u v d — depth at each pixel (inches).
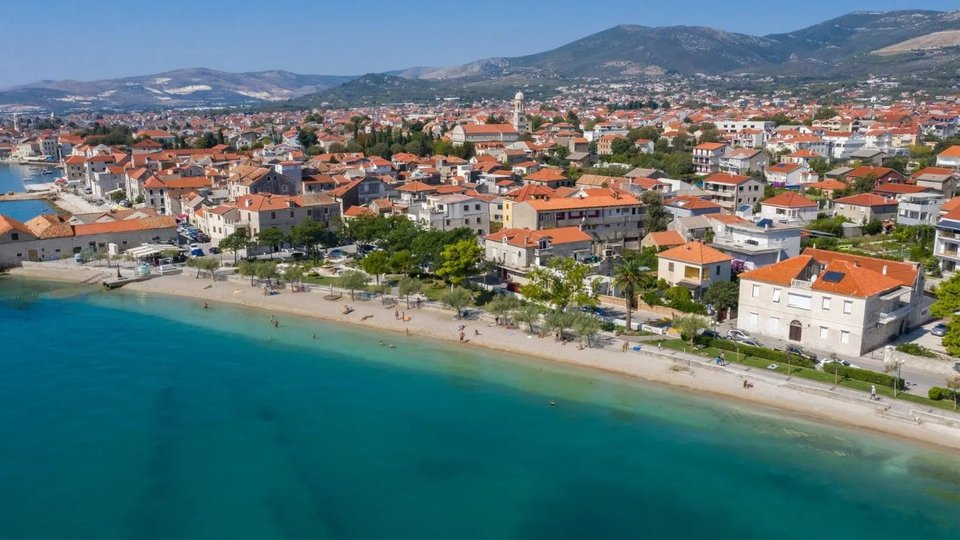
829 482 2723.9
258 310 4968.0
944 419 3019.2
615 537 2443.4
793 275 3978.8
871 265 4279.0
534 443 3061.0
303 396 3538.4
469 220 6589.6
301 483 2780.5
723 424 3171.8
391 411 3368.6
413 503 2650.1
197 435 3149.6
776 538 2423.7
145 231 6673.2
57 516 2566.4
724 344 3870.6
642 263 5265.8
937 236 5280.5
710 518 2534.5
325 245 6520.7
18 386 3663.9
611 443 3041.3
